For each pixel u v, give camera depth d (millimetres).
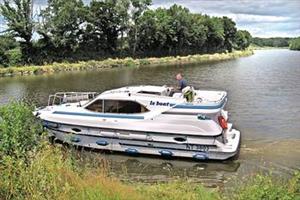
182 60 88000
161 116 15312
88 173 8578
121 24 79562
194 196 9133
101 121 16000
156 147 15578
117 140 15961
